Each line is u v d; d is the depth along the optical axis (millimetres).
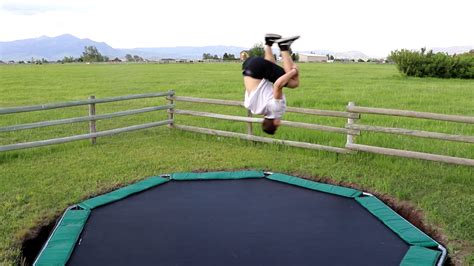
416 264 3643
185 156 7398
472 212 4953
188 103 14250
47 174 6367
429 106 12289
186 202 5203
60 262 3670
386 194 5570
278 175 6188
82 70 37719
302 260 3736
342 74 29703
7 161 6992
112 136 8914
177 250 3932
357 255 3830
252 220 4621
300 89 17844
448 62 25000
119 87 19766
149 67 44250
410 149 7340
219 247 3982
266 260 3736
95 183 6020
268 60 3705
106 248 3982
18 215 4914
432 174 6199
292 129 9023
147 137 8852
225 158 7250
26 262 4203
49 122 7418
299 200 5250
